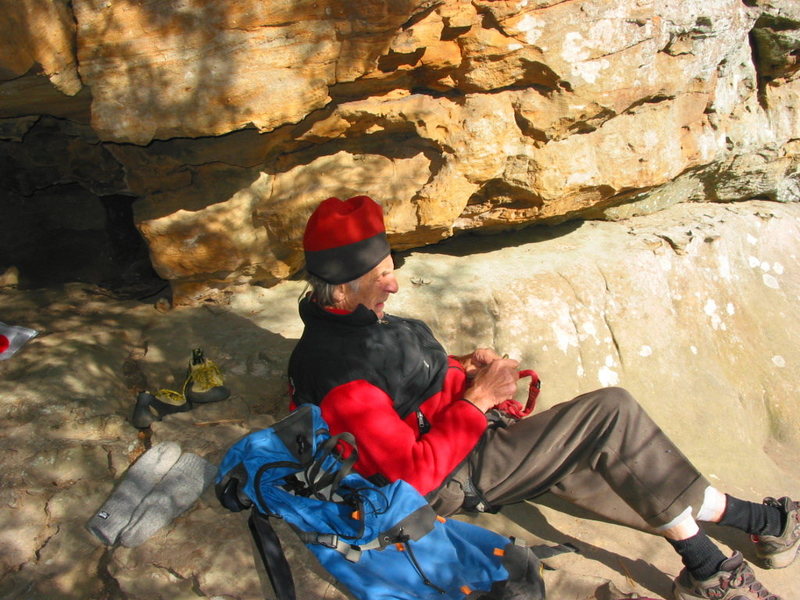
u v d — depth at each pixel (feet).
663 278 14.87
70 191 14.97
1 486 9.36
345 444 8.18
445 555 7.93
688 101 13.83
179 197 12.10
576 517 10.26
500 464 8.78
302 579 8.45
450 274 13.89
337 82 10.17
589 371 13.33
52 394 10.68
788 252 17.37
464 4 10.44
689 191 17.15
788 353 15.46
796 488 12.30
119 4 8.95
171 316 12.87
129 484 9.36
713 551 8.57
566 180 12.67
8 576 8.53
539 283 13.73
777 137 16.49
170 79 9.39
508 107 11.89
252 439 8.25
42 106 10.23
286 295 13.50
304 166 12.16
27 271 14.01
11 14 8.23
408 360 8.68
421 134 11.69
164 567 8.50
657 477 8.40
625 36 11.77
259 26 9.41
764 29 14.82
